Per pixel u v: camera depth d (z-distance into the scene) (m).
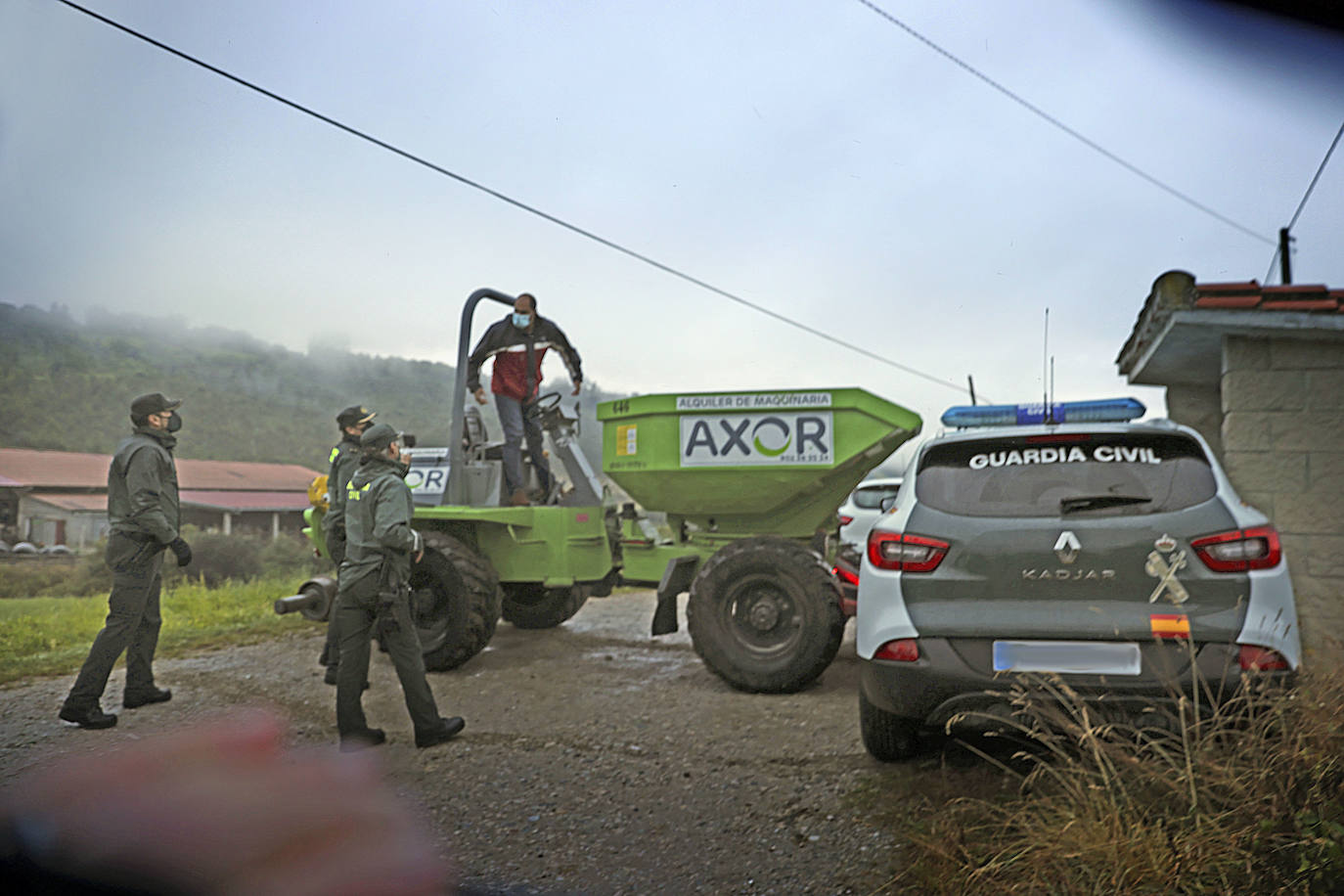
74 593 29.70
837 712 4.65
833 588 5.07
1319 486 5.33
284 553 28.17
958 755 3.72
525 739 4.26
